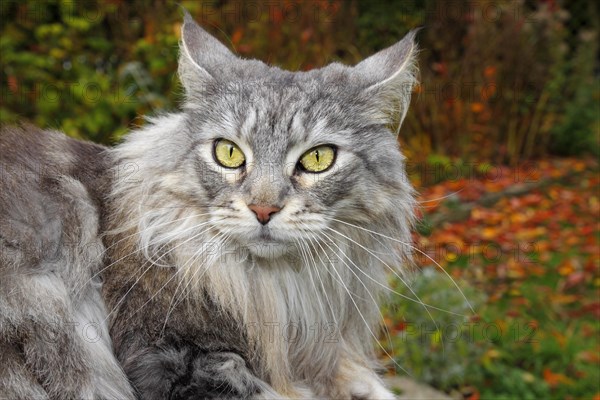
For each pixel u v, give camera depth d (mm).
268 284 474
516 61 1528
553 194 1396
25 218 457
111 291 464
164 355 444
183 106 479
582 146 1680
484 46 1481
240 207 440
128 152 489
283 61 1133
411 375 689
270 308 475
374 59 499
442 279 749
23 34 1014
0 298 434
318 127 452
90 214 475
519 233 1147
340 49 1295
